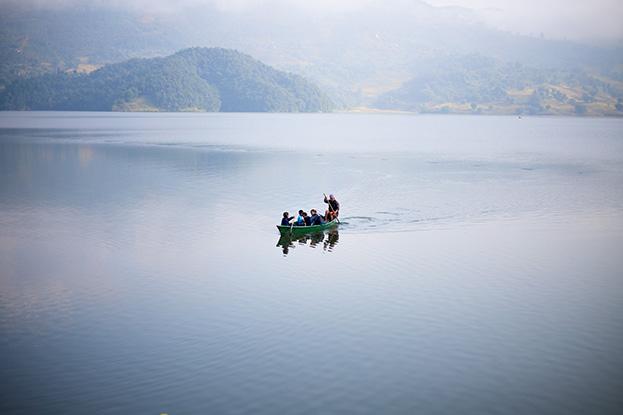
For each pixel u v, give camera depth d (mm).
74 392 21219
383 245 40125
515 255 37469
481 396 20688
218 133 188250
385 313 27859
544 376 22031
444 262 35938
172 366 22969
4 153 110125
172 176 77562
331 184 70312
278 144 141500
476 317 27359
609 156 111438
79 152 113500
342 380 21719
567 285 31703
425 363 22984
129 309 28891
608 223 46781
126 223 47875
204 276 33750
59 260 37312
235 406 20109
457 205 55375
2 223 48000
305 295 30375
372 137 179625
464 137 183625
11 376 22438
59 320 27703
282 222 44500
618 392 20938
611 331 25828
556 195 61250
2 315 28312
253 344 24703
